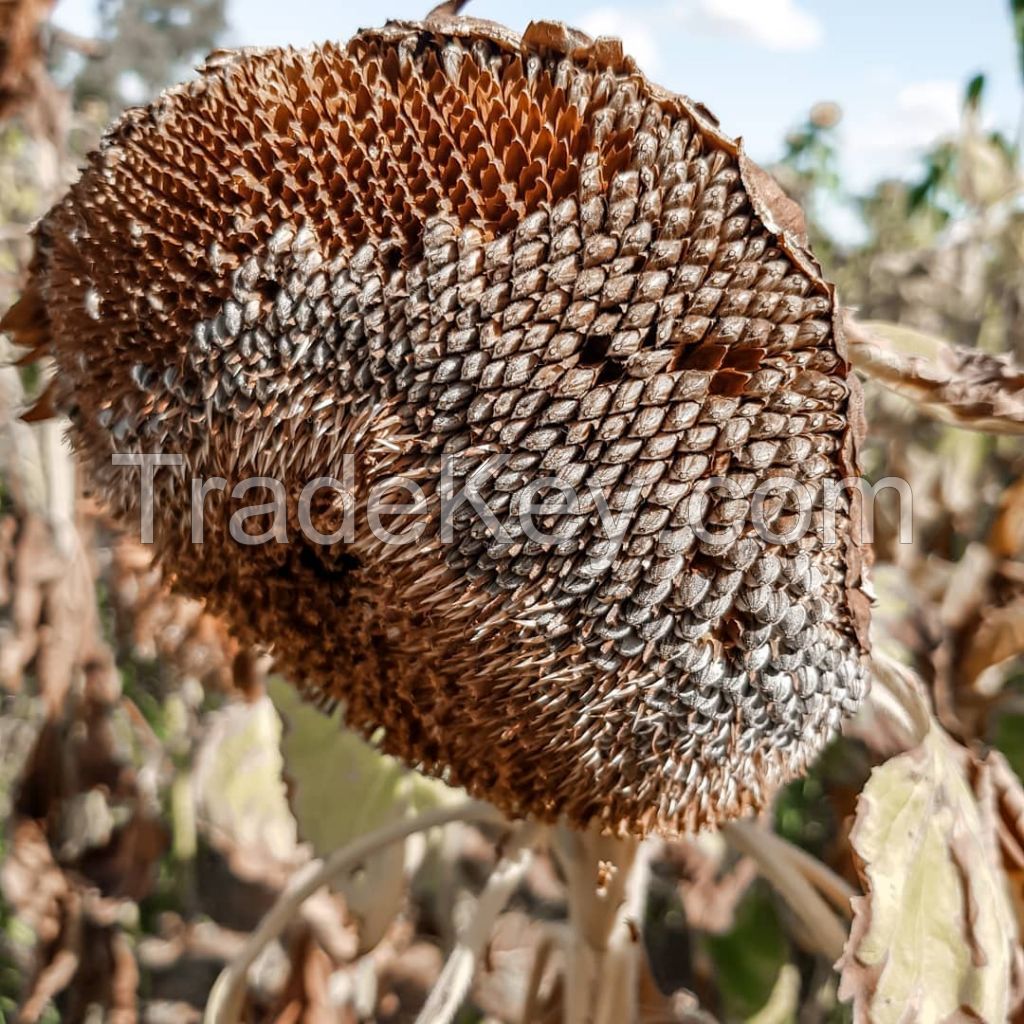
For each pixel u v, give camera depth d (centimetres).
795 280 26
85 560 64
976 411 30
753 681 27
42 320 32
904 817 30
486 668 27
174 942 70
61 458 63
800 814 62
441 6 26
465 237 25
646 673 26
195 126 27
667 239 25
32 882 63
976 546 45
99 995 64
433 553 26
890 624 36
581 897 35
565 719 27
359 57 26
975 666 44
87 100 92
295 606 31
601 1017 35
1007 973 30
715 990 53
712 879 53
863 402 26
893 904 29
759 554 26
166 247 27
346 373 26
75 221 28
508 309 26
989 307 81
